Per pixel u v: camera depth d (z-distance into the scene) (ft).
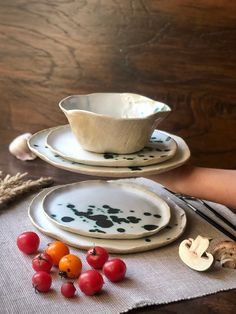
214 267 1.69
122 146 1.83
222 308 1.49
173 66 2.86
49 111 3.01
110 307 1.45
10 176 2.31
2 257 1.67
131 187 2.15
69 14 2.87
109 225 1.83
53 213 1.89
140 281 1.59
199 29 2.79
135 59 2.88
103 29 2.86
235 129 2.92
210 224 1.99
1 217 1.94
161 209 2.00
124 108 2.04
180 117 2.92
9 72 3.00
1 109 3.06
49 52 2.94
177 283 1.59
